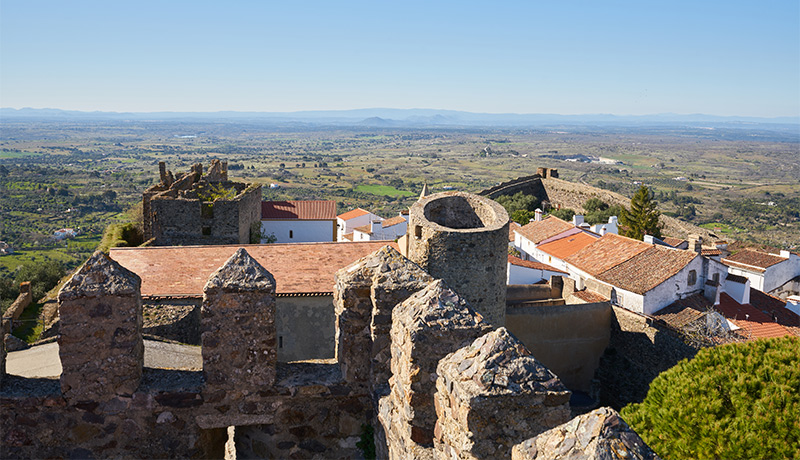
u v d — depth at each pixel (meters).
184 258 27.09
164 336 23.67
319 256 27.27
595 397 32.91
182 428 9.12
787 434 14.25
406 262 9.59
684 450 15.52
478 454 6.41
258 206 54.31
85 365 8.76
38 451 8.84
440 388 7.25
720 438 14.82
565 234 53.25
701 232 65.62
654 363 30.44
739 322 32.38
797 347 15.86
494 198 83.94
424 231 21.03
